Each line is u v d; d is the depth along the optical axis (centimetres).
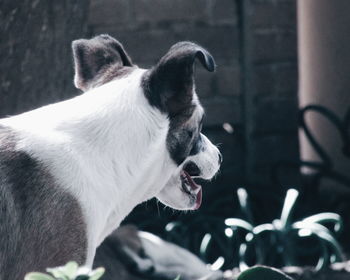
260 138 1035
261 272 397
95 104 516
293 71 1042
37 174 490
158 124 516
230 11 1027
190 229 895
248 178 1018
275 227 823
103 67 541
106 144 508
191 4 1018
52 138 502
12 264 480
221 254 894
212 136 1025
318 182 980
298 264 871
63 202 490
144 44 1011
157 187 532
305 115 1047
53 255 485
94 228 500
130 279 709
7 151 492
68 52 696
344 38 1031
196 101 525
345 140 977
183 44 511
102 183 503
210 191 1005
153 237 754
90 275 327
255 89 1033
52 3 681
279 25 1036
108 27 1005
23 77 679
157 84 515
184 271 723
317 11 1036
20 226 482
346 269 745
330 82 1041
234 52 1030
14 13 668
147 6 1010
